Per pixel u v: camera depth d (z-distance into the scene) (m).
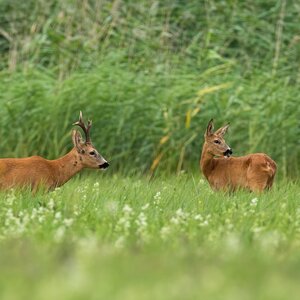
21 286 23.61
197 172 56.47
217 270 25.83
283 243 30.42
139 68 62.56
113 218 35.03
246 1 66.44
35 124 58.22
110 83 59.53
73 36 65.12
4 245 30.09
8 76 62.59
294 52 63.94
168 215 36.16
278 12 65.69
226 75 61.00
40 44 63.75
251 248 29.25
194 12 66.44
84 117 58.47
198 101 59.22
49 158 57.84
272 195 41.72
